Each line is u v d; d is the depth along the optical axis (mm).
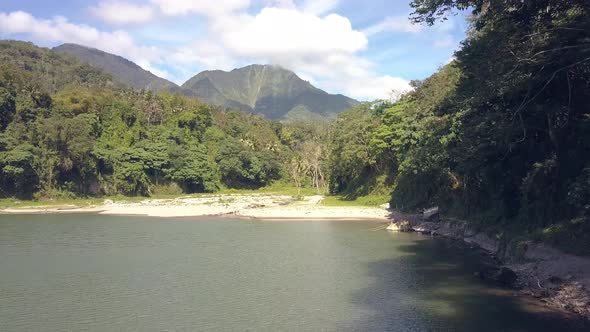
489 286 25672
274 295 24797
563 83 27219
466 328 18984
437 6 25234
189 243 43219
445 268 30469
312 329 19562
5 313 22078
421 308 21891
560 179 30062
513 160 35094
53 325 20422
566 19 25297
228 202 95438
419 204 62312
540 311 20875
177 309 22547
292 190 136125
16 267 32188
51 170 93688
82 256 36406
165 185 119375
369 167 86875
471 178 45188
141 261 34250
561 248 26500
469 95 32344
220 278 28719
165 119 139375
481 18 27969
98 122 112688
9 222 62688
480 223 41031
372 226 56938
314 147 139500
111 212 77875
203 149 136125
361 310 21953
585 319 19516
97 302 23812
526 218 33406
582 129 27844
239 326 20047
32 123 95938
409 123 63219
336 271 30328
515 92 27984
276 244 42281
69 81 178125
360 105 96875
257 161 143500
